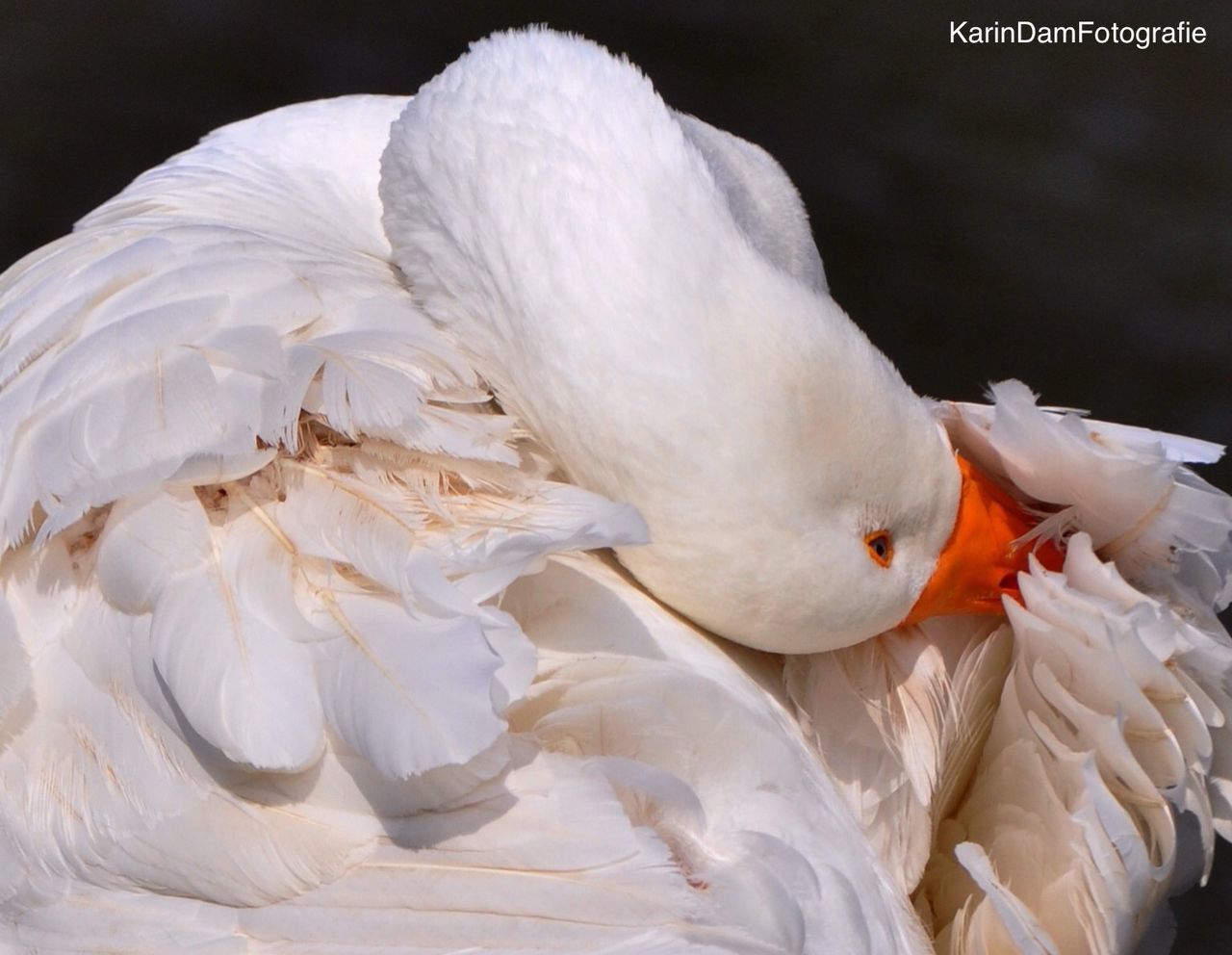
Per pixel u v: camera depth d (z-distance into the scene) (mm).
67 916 5348
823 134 14656
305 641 5062
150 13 15203
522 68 6598
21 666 5484
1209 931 10594
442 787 5027
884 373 6355
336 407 5426
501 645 4957
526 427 6277
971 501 6633
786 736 5785
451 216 6441
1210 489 6527
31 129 14344
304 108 8125
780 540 6055
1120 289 13805
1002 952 6258
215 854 5152
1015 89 14930
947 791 6789
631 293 6066
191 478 5359
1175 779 6246
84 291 6129
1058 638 6285
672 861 4992
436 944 4914
